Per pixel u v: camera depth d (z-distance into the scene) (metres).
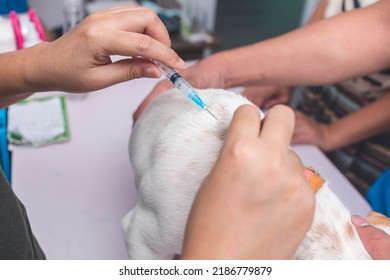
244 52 0.83
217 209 0.33
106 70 0.52
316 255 0.46
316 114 1.18
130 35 0.49
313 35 0.80
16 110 0.92
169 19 1.52
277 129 0.36
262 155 0.33
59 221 0.70
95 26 0.49
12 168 0.79
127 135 0.89
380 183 0.81
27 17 1.18
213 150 0.51
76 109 0.95
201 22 1.48
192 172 0.51
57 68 0.53
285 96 1.08
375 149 1.01
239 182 0.33
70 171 0.79
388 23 0.77
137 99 1.00
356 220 0.57
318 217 0.48
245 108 0.39
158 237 0.55
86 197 0.74
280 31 2.85
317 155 0.90
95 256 0.65
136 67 0.52
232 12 3.04
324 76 0.83
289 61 0.81
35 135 0.86
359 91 1.02
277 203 0.34
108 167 0.81
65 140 0.86
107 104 0.97
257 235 0.34
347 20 0.80
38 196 0.74
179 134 0.53
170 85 0.74
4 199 0.44
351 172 1.09
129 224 0.59
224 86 0.85
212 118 0.53
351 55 0.79
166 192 0.52
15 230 0.44
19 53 0.56
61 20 1.45
